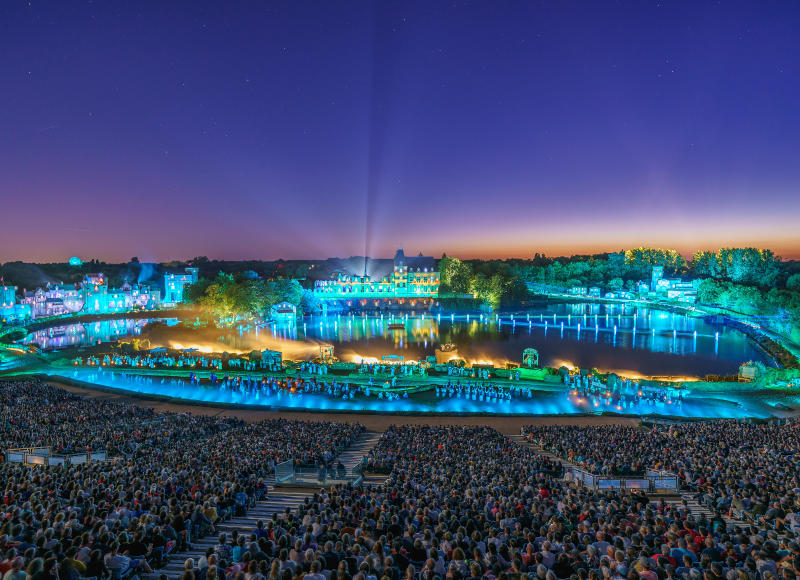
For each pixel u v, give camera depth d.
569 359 120.19
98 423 49.22
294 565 14.55
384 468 35.19
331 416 63.41
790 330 147.50
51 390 67.94
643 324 198.88
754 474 29.20
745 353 129.38
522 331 177.38
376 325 197.75
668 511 22.67
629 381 77.12
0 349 110.25
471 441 43.12
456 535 17.45
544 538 17.86
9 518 17.67
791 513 21.38
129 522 19.03
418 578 14.46
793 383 78.75
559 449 41.31
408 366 91.81
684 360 119.06
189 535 19.95
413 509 21.94
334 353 128.75
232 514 25.09
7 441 39.81
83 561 14.13
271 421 54.75
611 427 50.94
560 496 25.44
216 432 49.81
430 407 69.62
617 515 21.16
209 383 82.88
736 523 23.09
